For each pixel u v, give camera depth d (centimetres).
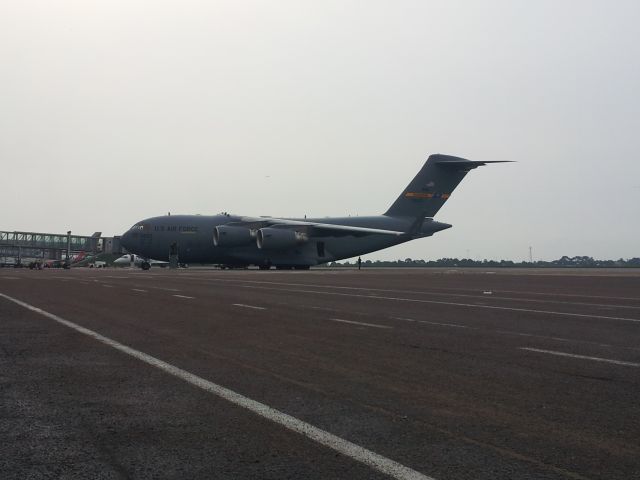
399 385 653
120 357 806
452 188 5322
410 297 1888
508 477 384
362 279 3212
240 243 4934
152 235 4909
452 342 957
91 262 9800
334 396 600
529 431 485
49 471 390
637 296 1992
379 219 5253
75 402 566
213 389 623
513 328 1130
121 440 454
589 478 384
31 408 544
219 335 1021
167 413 529
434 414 535
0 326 1115
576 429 490
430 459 417
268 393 610
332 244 5222
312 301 1706
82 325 1133
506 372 724
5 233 10219
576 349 892
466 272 5084
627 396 605
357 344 934
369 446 444
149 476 382
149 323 1173
